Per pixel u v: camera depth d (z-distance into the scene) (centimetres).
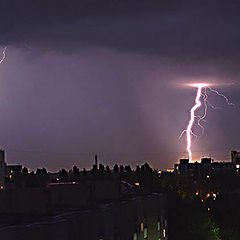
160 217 7969
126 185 8200
